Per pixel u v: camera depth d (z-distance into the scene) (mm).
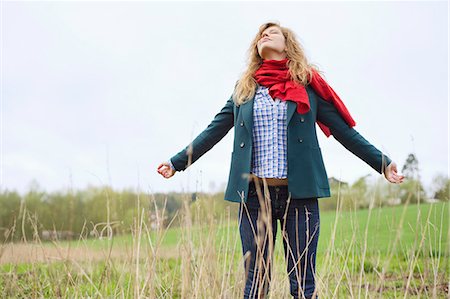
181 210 2584
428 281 2941
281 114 2838
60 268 3238
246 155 2840
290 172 2746
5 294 3146
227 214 2775
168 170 3100
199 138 3068
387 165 2811
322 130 3113
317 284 2594
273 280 2600
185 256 2539
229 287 2578
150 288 2506
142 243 2654
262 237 2674
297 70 2928
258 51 3088
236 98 2984
